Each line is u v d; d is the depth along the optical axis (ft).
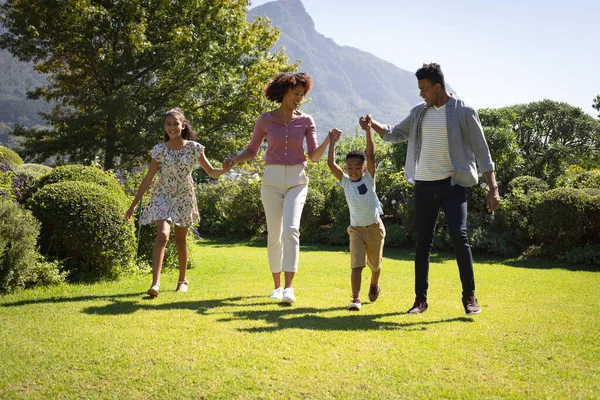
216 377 8.18
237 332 10.71
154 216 15.07
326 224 45.55
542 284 19.70
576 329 11.37
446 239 33.73
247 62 60.80
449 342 10.17
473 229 33.35
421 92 13.39
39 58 60.13
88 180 21.81
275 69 62.54
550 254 31.01
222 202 50.98
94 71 57.26
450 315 12.87
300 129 15.23
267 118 15.33
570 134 48.88
